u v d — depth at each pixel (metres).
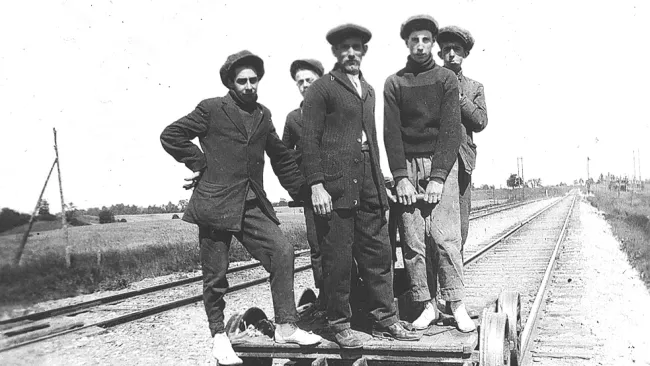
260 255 4.00
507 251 16.17
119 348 6.79
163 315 8.70
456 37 5.00
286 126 5.29
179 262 15.59
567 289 9.93
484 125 5.08
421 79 4.39
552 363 5.79
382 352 3.81
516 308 5.12
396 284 5.06
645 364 5.82
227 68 3.93
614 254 15.56
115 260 14.38
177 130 3.89
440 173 4.26
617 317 7.88
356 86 4.10
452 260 4.31
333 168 3.97
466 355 3.70
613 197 65.12
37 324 8.29
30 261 11.23
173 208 71.38
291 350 3.97
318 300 5.23
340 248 3.96
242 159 3.94
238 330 4.27
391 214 4.75
